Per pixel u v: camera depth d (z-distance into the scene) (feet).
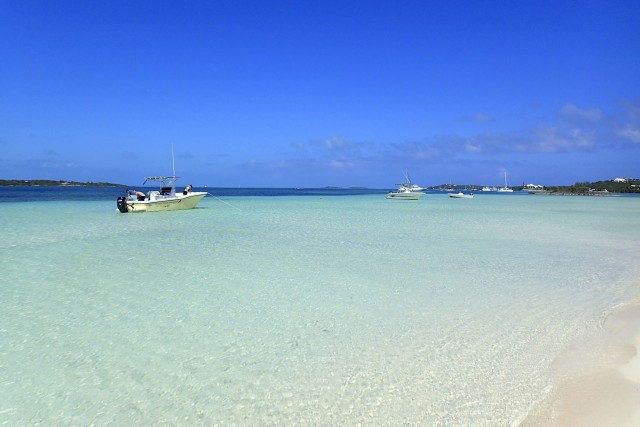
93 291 28.19
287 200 172.45
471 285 29.71
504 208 127.34
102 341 20.12
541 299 26.43
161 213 89.30
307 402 14.90
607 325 21.86
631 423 13.06
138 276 32.17
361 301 25.99
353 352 18.80
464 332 21.01
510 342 19.74
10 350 19.10
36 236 52.90
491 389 15.57
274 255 40.68
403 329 21.42
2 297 26.84
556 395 15.01
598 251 44.09
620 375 16.22
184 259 38.58
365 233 57.98
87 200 144.46
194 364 17.78
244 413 14.32
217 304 25.48
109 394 15.51
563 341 19.80
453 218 85.56
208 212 94.68
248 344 19.74
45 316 23.49
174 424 13.74
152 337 20.58
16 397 15.29
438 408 14.39
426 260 38.52
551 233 60.13
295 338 20.38
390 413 14.16
